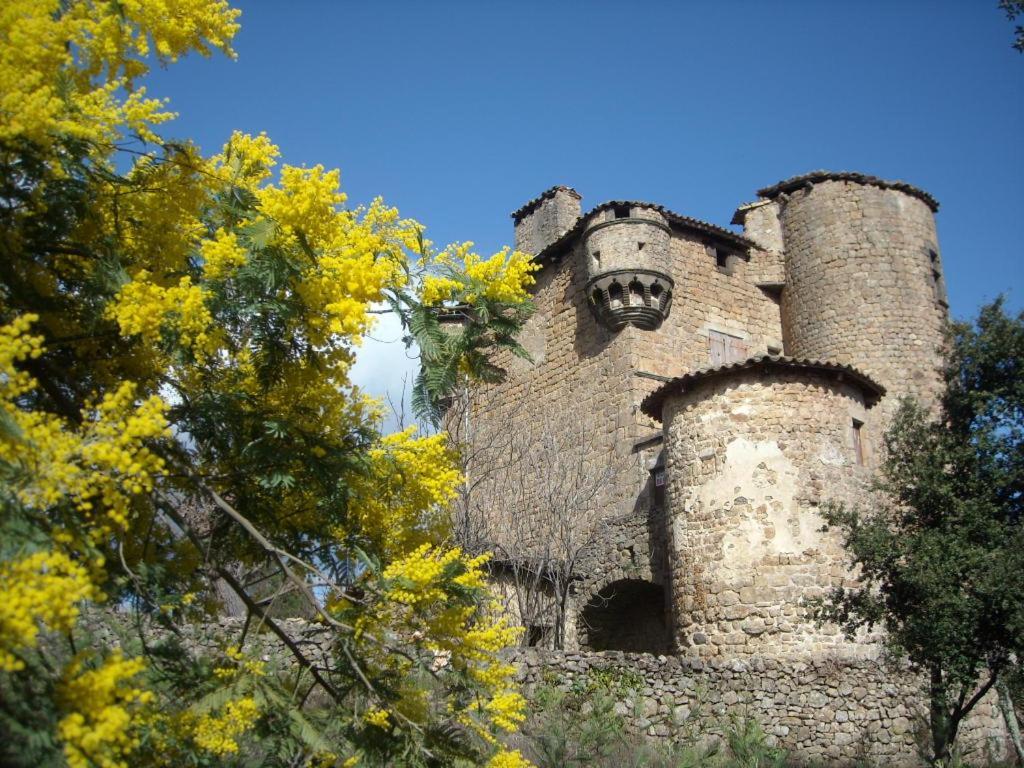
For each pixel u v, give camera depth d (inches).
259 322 208.8
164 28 195.0
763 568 629.3
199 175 209.6
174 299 180.5
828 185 1075.9
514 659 573.9
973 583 449.7
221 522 222.7
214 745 175.2
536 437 994.1
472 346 229.3
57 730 134.5
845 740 561.6
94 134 177.2
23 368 182.2
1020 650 439.8
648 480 890.1
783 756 489.1
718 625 632.4
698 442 684.7
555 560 796.0
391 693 213.2
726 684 583.2
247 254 196.1
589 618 842.2
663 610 819.4
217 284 196.5
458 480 228.2
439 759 206.7
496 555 742.5
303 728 192.1
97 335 193.9
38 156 175.2
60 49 175.0
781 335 1101.1
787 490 648.4
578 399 1021.2
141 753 170.2
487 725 244.7
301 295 197.3
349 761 193.5
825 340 1023.0
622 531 826.8
